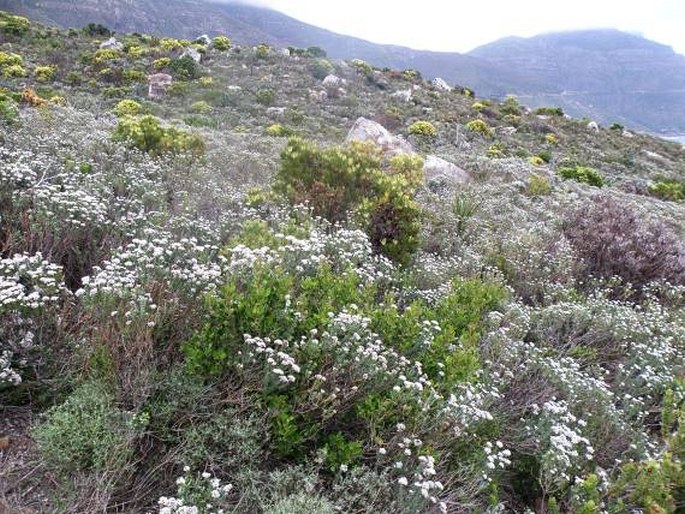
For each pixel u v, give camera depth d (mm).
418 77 43375
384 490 2668
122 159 8141
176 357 3182
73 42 34375
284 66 36531
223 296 3389
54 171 6137
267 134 20375
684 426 3287
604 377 4918
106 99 23609
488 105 38250
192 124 20391
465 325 4605
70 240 4258
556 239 8547
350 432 3195
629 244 8062
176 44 36812
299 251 4617
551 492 3178
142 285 3428
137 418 2711
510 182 14773
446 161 14953
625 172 27172
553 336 5543
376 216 6953
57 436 2553
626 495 3182
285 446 2818
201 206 7121
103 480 2471
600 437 3748
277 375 2916
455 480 2934
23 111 12797
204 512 2283
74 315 3357
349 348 3270
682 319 6449
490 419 3193
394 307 3967
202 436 2787
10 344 2953
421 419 3014
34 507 2357
